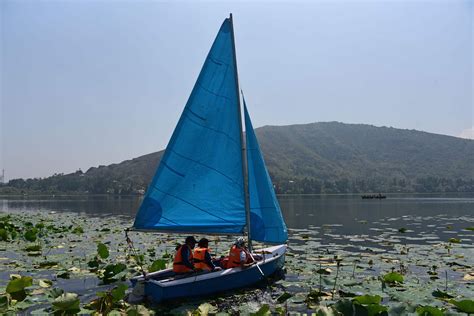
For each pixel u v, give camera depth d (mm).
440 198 145250
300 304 12523
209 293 13203
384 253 21516
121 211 66688
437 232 31969
